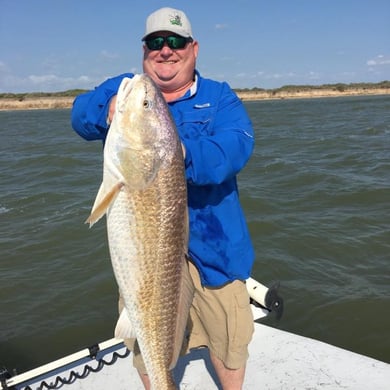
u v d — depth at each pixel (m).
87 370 3.73
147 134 2.28
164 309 2.47
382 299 7.00
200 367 3.74
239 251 2.92
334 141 23.64
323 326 6.52
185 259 2.52
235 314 3.02
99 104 2.54
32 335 6.61
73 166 18.98
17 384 3.57
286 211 11.29
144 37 2.74
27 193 14.23
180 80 2.79
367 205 11.55
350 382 3.46
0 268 8.67
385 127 29.64
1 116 71.12
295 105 73.31
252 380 3.55
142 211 2.33
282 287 7.52
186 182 2.40
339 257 8.56
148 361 2.51
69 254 9.17
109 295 7.55
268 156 19.61
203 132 2.73
